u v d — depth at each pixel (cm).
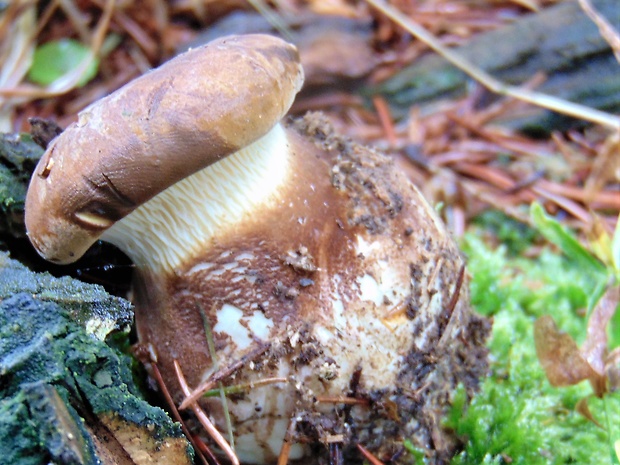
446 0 35
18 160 14
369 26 33
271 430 13
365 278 13
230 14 33
